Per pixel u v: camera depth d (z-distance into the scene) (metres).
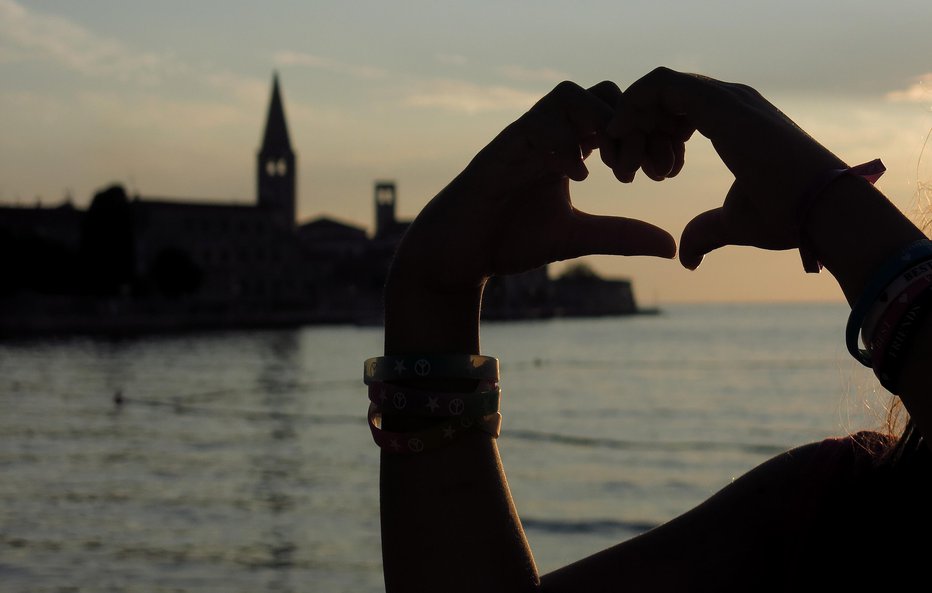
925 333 0.92
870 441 1.18
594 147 1.22
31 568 14.56
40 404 44.56
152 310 128.75
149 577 14.07
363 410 41.16
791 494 1.22
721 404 44.81
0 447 29.81
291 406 43.19
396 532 1.25
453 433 1.24
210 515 18.77
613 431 34.81
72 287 120.25
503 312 187.75
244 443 30.44
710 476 24.12
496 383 1.28
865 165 1.00
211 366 71.88
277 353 88.88
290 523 17.95
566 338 126.56
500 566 1.23
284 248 150.12
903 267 0.95
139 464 26.00
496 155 1.23
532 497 21.09
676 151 1.14
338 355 86.00
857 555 1.14
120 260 121.19
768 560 1.22
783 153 1.02
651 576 1.26
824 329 162.38
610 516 18.97
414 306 1.28
